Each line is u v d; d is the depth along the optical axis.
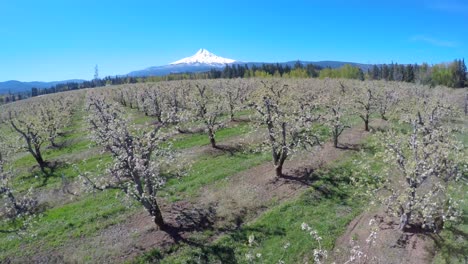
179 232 27.31
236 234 26.94
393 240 25.17
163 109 60.19
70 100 87.56
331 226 27.34
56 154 49.22
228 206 30.55
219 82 89.44
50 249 26.72
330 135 48.53
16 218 31.14
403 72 147.00
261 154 41.97
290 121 34.50
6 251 26.86
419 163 23.56
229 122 56.28
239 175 36.66
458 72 131.62
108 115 37.97
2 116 78.00
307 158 40.16
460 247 23.92
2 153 45.47
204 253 25.09
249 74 165.12
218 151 43.59
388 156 26.67
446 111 45.53
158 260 24.69
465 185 32.19
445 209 27.98
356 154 41.16
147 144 26.59
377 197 27.28
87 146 50.91
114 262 24.66
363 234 26.30
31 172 43.09
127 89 87.19
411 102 51.28
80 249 26.33
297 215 28.94
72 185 37.59
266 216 28.89
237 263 24.25
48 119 56.56
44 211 32.81
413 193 24.98
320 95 56.41
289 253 24.78
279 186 33.78
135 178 25.58
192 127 53.91
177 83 94.12
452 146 26.05
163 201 32.09
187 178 36.38
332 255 24.38
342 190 32.84
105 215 30.42
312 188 32.97
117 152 26.00
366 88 58.78
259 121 41.41
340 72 153.12
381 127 52.94
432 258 23.34
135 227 28.48
